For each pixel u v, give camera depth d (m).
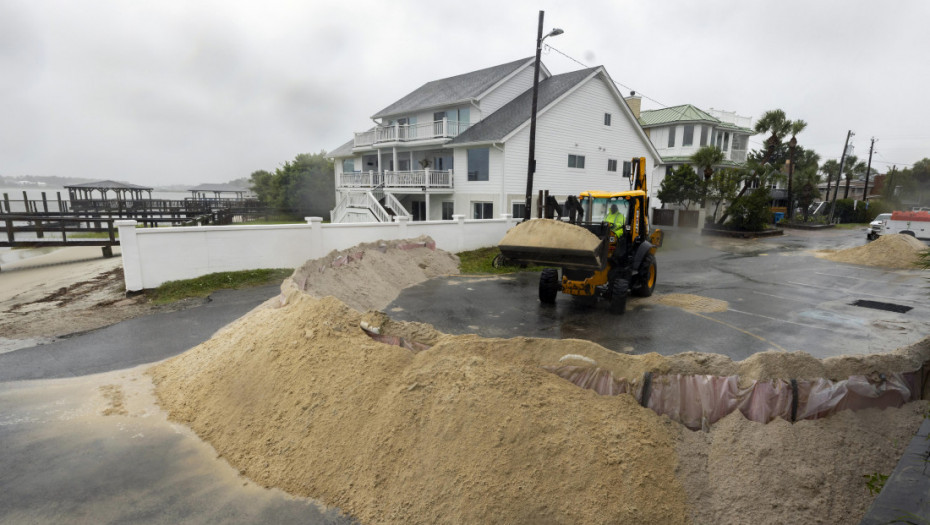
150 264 10.68
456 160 24.12
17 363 6.75
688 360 4.41
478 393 4.29
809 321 8.84
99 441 4.75
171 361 6.73
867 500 3.69
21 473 4.20
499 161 21.75
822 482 3.77
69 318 8.84
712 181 26.00
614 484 3.67
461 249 16.95
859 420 4.29
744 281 12.92
